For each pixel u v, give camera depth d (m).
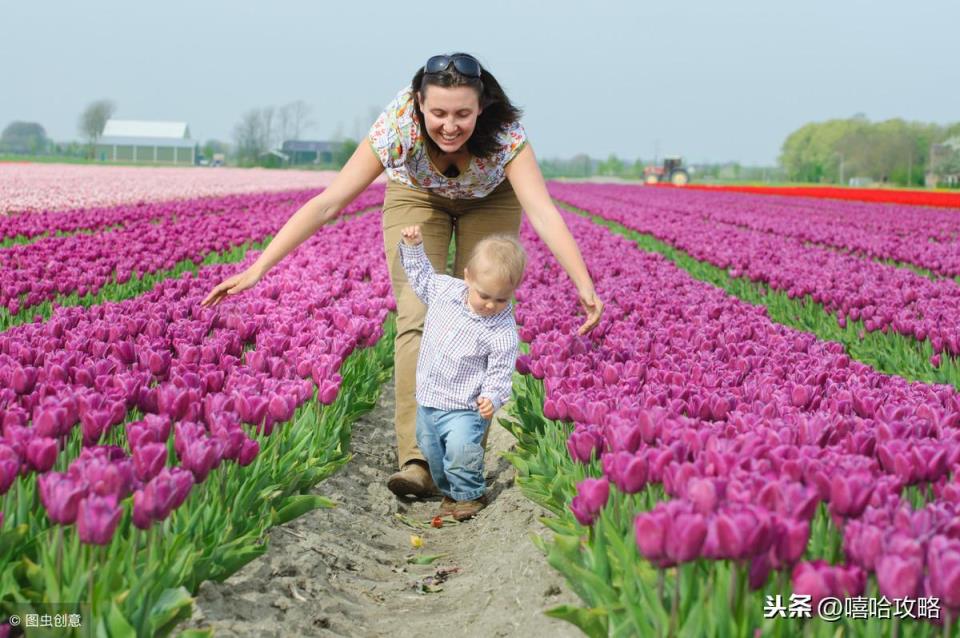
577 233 18.28
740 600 2.61
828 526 3.20
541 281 10.15
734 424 3.85
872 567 2.49
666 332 6.39
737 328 6.42
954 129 117.69
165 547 3.20
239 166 116.81
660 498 3.43
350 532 4.64
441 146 4.62
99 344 4.81
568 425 4.46
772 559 2.56
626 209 29.89
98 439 3.54
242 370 4.59
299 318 6.27
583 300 4.86
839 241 17.45
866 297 8.46
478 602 3.86
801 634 2.75
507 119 4.75
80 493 2.76
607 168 180.50
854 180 121.06
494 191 5.31
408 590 4.13
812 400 4.44
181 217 18.39
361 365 6.49
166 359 4.65
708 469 3.13
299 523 4.47
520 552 4.10
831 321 9.08
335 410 5.32
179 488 2.92
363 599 3.97
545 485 4.38
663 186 74.00
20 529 3.02
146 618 2.88
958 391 5.88
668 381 4.75
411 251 4.92
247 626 3.39
